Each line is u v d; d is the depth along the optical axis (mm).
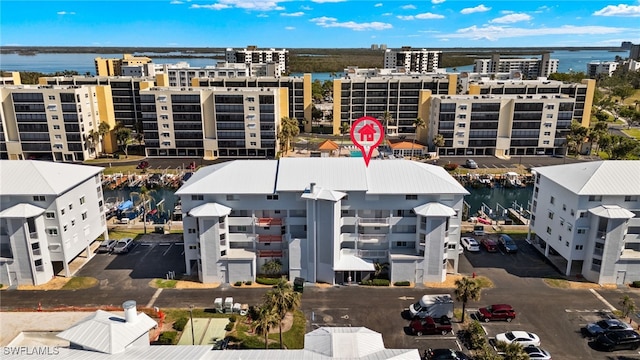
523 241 82188
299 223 66250
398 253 66375
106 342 38938
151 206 106688
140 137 164750
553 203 72375
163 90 149000
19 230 63031
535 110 149375
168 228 87688
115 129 159625
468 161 141000
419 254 65812
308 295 62812
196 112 147125
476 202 113688
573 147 149250
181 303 60625
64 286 65062
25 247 63812
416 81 178250
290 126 155375
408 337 53781
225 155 152750
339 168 67312
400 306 60312
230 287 64938
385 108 182375
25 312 58500
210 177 66688
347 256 66875
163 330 54219
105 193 116875
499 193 120938
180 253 76250
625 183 64625
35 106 139625
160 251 77062
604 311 59312
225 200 65625
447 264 72250
